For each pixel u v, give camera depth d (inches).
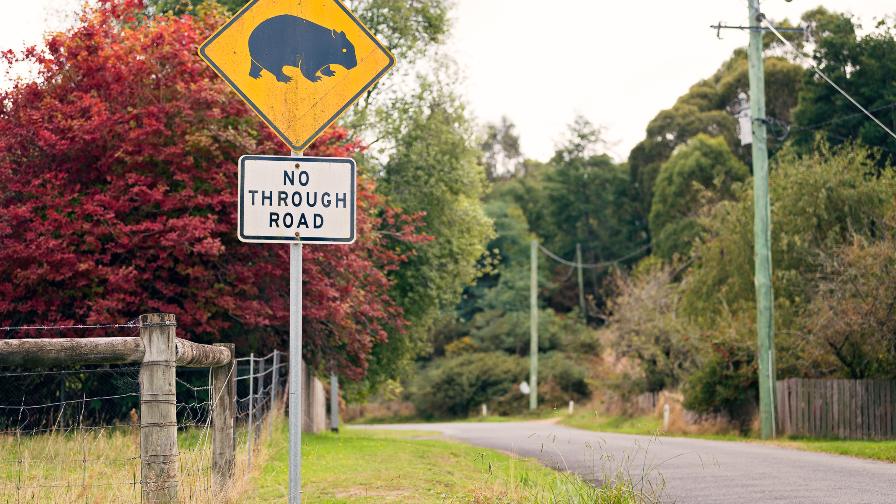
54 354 301.7
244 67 294.5
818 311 1003.9
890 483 502.3
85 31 731.4
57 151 690.2
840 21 1822.1
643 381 1521.9
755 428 1085.8
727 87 2859.3
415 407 2501.2
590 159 3110.2
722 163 2465.6
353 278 802.8
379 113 1205.7
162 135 703.1
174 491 310.0
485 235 1300.4
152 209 706.8
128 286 676.1
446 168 1198.9
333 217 281.1
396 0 1225.4
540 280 2883.9
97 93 726.5
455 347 2689.5
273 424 690.8
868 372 1011.9
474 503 406.3
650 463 622.5
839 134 1798.7
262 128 732.0
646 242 3009.4
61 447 406.0
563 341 2610.7
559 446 812.6
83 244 703.7
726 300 1242.0
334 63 297.1
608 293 2955.2
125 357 308.8
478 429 1443.2
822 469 580.7
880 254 954.7
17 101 718.5
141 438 310.7
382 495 444.1
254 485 454.6
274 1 296.4
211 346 399.2
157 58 729.6
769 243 1042.1
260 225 279.0
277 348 828.6
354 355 922.1
